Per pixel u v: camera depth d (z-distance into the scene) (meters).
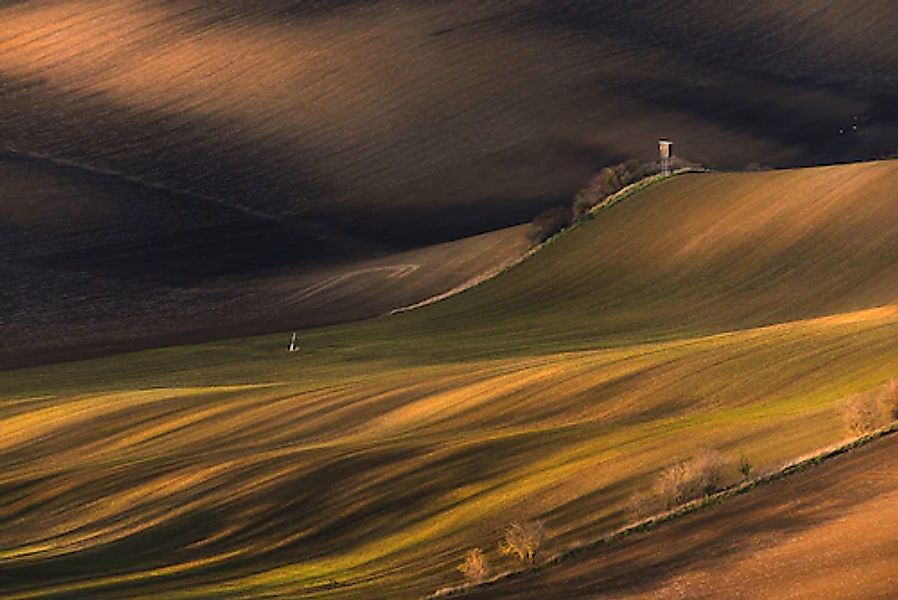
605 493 167.25
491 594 141.88
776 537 140.38
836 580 128.62
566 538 157.00
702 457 158.62
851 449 157.50
